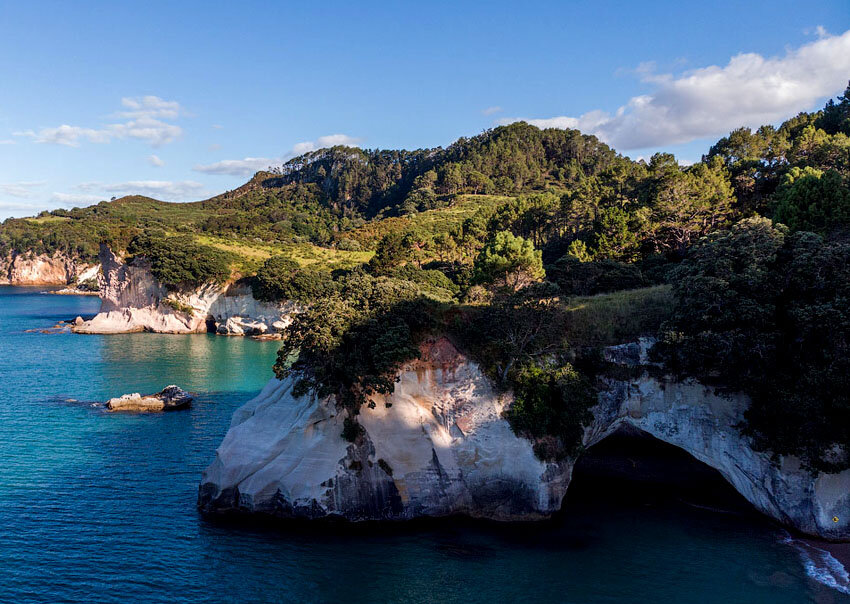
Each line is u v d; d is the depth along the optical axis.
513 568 30.28
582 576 29.58
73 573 29.08
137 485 39.97
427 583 28.89
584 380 37.31
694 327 35.75
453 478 35.91
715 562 30.78
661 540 33.25
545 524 35.12
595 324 40.94
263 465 35.72
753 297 34.81
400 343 35.94
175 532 33.38
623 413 38.84
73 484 39.91
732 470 36.25
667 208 76.38
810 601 27.30
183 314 119.25
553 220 109.31
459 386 37.50
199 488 36.94
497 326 37.47
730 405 36.38
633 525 35.16
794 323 33.00
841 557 30.98
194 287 119.56
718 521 35.59
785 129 105.75
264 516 35.25
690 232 76.44
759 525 34.91
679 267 39.84
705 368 36.34
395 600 27.48
